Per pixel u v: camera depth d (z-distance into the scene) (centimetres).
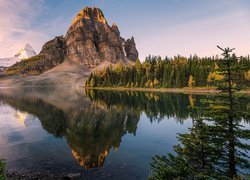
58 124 4116
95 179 1714
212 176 1030
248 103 3753
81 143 2827
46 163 2089
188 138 1138
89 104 7275
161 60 17625
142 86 15800
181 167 1106
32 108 6438
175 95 9756
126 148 2577
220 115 1133
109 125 4000
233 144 1120
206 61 15425
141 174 1795
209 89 11231
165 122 4191
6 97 10800
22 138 3119
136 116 4912
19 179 1733
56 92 15412
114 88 17562
